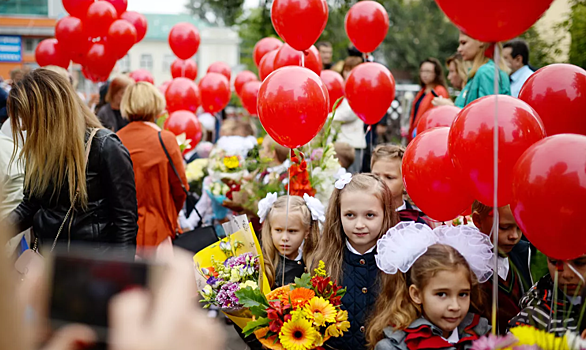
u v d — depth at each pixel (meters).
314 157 3.83
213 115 7.79
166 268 0.63
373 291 2.57
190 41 6.82
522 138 1.96
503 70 3.88
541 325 2.07
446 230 2.31
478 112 2.04
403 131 8.98
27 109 2.64
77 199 2.71
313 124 2.70
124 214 2.78
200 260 2.80
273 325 2.24
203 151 6.73
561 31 9.44
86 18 5.71
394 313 2.22
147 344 0.59
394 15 29.70
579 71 2.34
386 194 2.67
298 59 3.80
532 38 9.74
